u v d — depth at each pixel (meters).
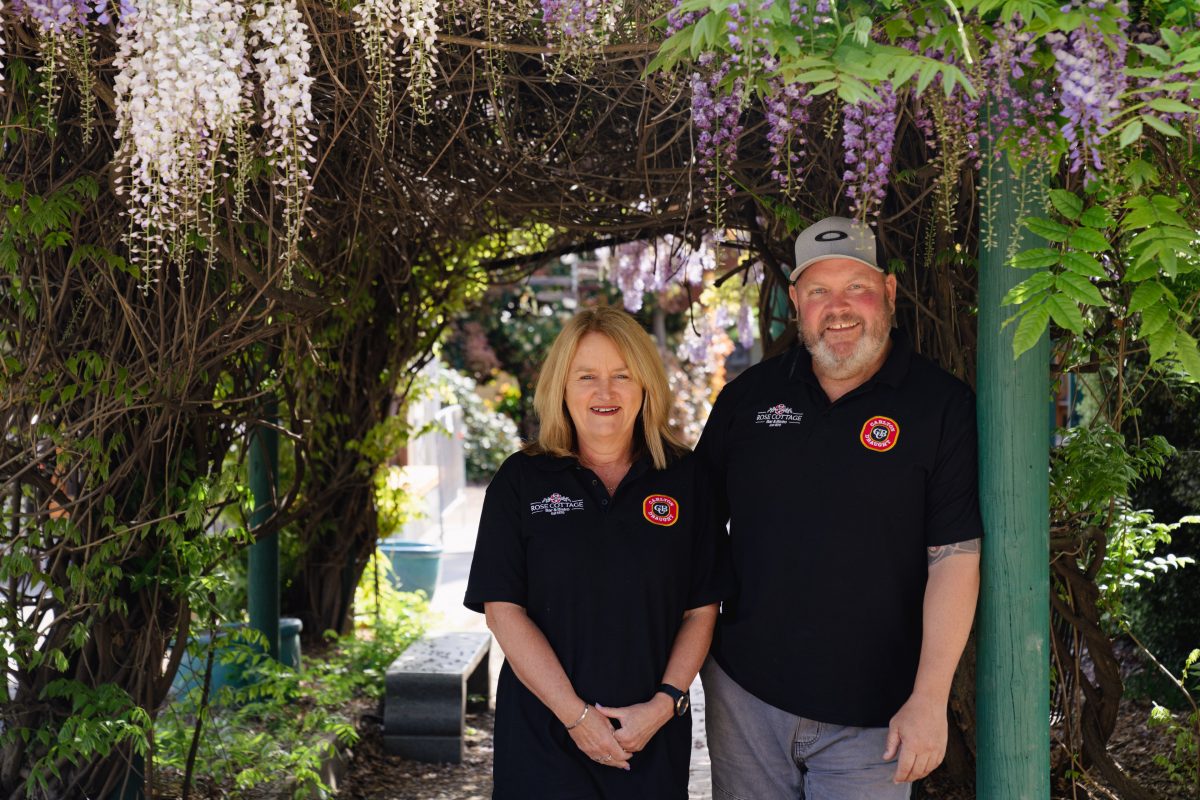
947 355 3.28
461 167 3.45
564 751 2.44
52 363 2.96
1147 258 2.05
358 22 2.33
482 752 4.95
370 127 2.97
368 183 3.35
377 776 4.61
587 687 2.43
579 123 3.34
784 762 2.59
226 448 3.46
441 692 4.82
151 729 3.19
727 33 2.01
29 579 3.13
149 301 3.00
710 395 12.53
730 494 2.63
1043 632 2.43
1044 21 1.95
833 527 2.48
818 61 1.92
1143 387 4.12
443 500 10.43
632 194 3.53
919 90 1.87
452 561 9.41
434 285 5.38
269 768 3.88
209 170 2.32
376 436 5.56
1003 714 2.44
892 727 2.37
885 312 2.53
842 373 2.51
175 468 3.24
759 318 4.18
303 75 2.17
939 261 3.09
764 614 2.54
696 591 2.56
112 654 3.25
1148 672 4.42
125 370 2.95
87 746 2.99
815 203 3.16
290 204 2.33
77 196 2.83
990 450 2.43
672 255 4.13
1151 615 4.48
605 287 16.14
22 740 3.18
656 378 2.57
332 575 5.94
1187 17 2.01
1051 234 2.15
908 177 2.99
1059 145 2.21
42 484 3.08
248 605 5.21
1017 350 2.08
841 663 2.49
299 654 5.30
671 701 2.46
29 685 3.19
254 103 2.57
